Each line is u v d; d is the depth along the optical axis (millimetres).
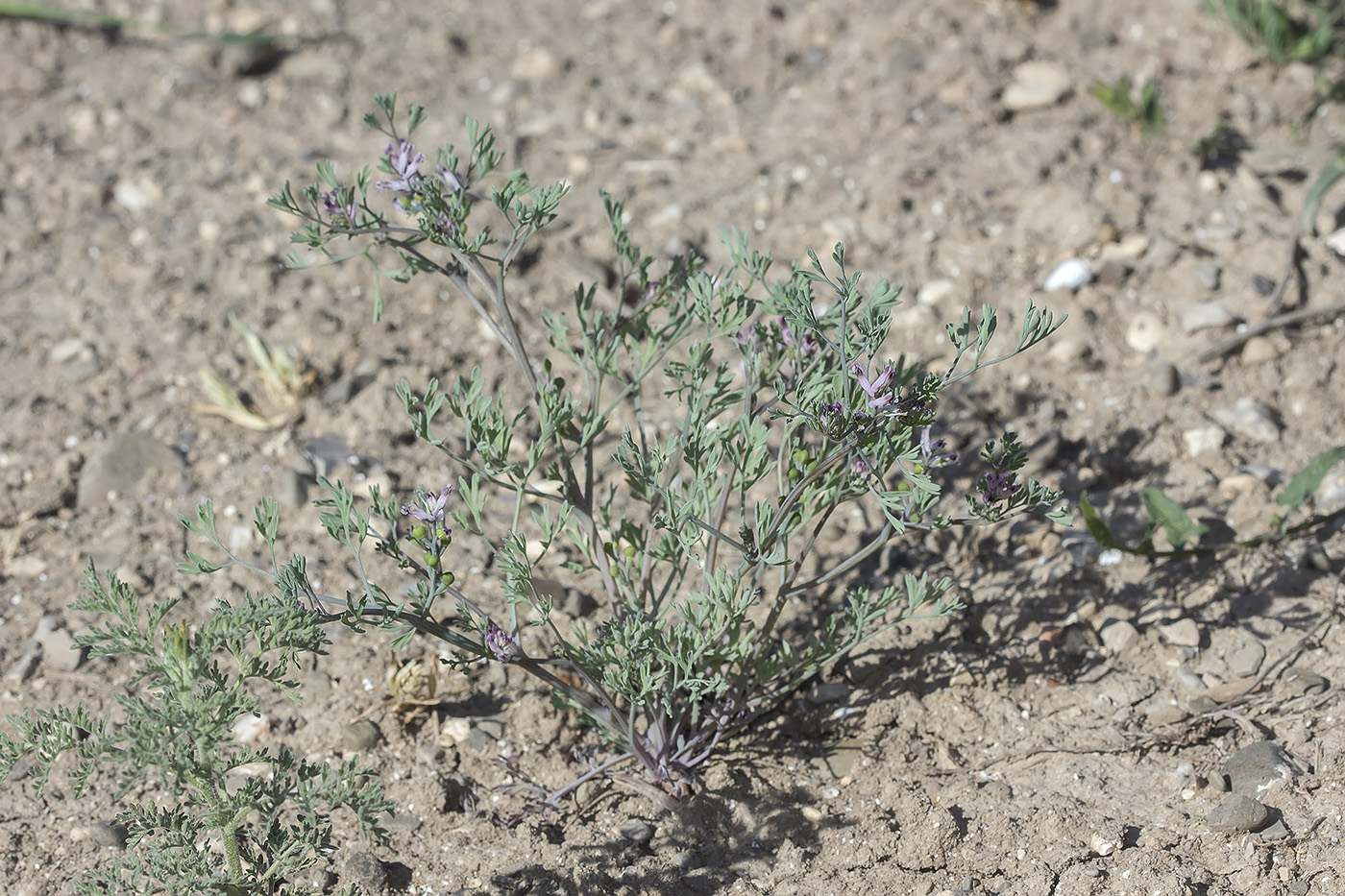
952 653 3135
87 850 2830
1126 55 5059
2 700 3205
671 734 2820
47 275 4574
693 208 4605
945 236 4363
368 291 4395
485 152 2490
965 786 2854
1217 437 3639
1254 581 3234
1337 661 2988
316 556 3516
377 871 2703
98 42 5734
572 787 2824
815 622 3225
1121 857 2637
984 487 2494
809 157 4785
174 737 2102
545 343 4148
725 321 2689
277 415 4016
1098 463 3645
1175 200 4398
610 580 2762
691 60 5398
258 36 5508
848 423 2352
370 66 5473
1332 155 4477
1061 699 3037
